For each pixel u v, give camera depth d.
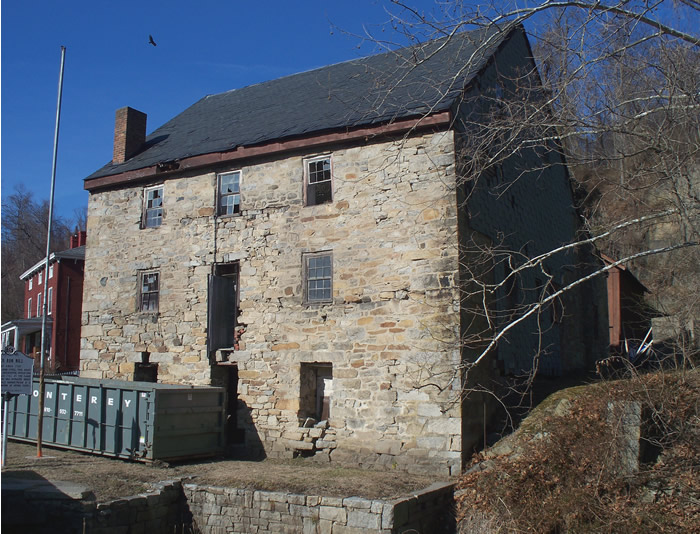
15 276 55.00
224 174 15.52
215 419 13.66
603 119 9.67
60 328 28.78
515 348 14.63
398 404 12.30
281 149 14.36
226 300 15.13
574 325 19.77
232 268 15.28
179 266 15.64
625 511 8.80
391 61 16.95
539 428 11.40
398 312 12.61
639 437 9.59
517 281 15.39
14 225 57.06
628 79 9.67
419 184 12.75
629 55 8.85
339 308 13.30
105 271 16.81
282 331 13.96
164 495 10.44
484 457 11.47
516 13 8.04
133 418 12.65
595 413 10.49
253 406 14.07
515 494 9.67
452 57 15.33
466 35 11.52
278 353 13.94
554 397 12.65
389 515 9.09
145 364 15.84
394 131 12.95
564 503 9.11
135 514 9.88
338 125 13.63
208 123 18.17
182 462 12.95
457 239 12.21
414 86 14.26
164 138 18.38
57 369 27.42
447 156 12.51
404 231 12.79
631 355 19.02
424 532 9.79
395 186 13.02
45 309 13.24
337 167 13.77
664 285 16.69
